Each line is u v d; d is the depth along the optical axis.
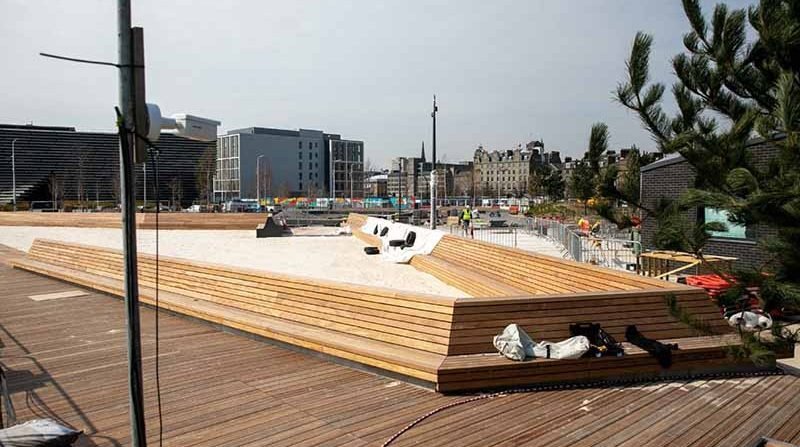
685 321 4.76
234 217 32.38
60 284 12.93
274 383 6.25
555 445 4.72
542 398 5.75
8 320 9.44
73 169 81.56
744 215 3.69
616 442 4.77
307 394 5.91
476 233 28.67
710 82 4.56
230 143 108.56
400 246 19.66
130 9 2.85
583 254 17.83
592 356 6.13
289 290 8.32
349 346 6.76
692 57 4.68
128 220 2.89
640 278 7.71
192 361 7.07
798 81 3.79
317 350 7.14
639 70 4.57
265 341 7.88
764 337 4.26
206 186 83.12
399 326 6.80
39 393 6.05
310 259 18.70
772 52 3.85
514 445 4.72
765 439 4.82
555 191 45.72
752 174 3.78
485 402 5.64
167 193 85.31
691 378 6.36
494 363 5.95
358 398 5.78
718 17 4.44
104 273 12.78
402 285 13.42
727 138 4.14
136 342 2.99
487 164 144.38
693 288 7.00
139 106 2.88
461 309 6.32
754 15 4.25
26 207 64.56
